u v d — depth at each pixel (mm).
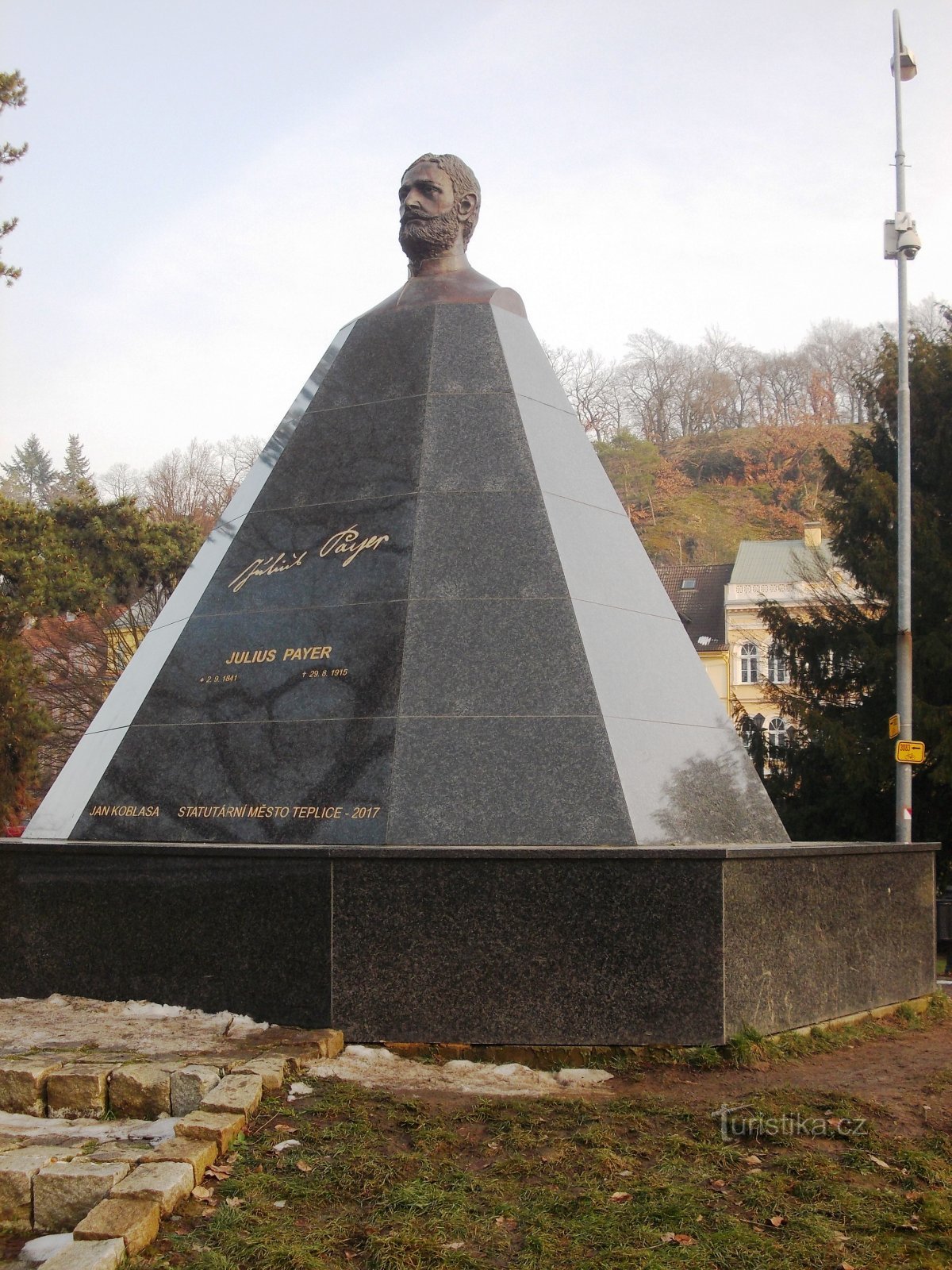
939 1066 5398
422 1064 5180
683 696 7086
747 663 36031
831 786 17938
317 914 5473
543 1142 4273
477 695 6355
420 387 7734
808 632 19047
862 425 65938
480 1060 5254
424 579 6812
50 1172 3873
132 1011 5691
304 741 6438
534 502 7094
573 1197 3852
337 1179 3920
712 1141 4305
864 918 6473
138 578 27484
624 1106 4625
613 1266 3418
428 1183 3906
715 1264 3447
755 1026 5434
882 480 18438
